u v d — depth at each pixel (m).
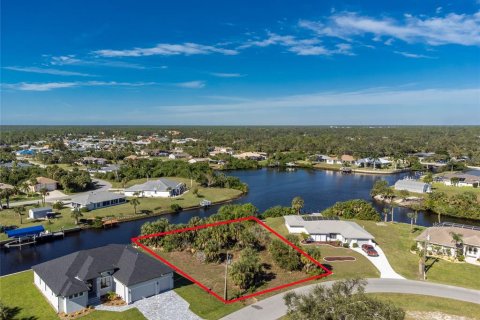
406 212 99.31
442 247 61.19
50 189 116.06
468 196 98.69
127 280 43.44
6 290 47.09
